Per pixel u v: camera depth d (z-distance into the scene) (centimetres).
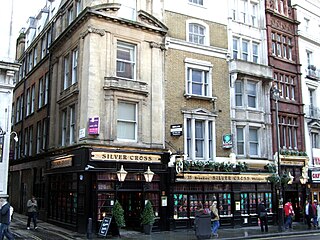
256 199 2502
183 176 2158
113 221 1823
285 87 2983
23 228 2102
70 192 2125
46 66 2862
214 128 2436
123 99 2103
